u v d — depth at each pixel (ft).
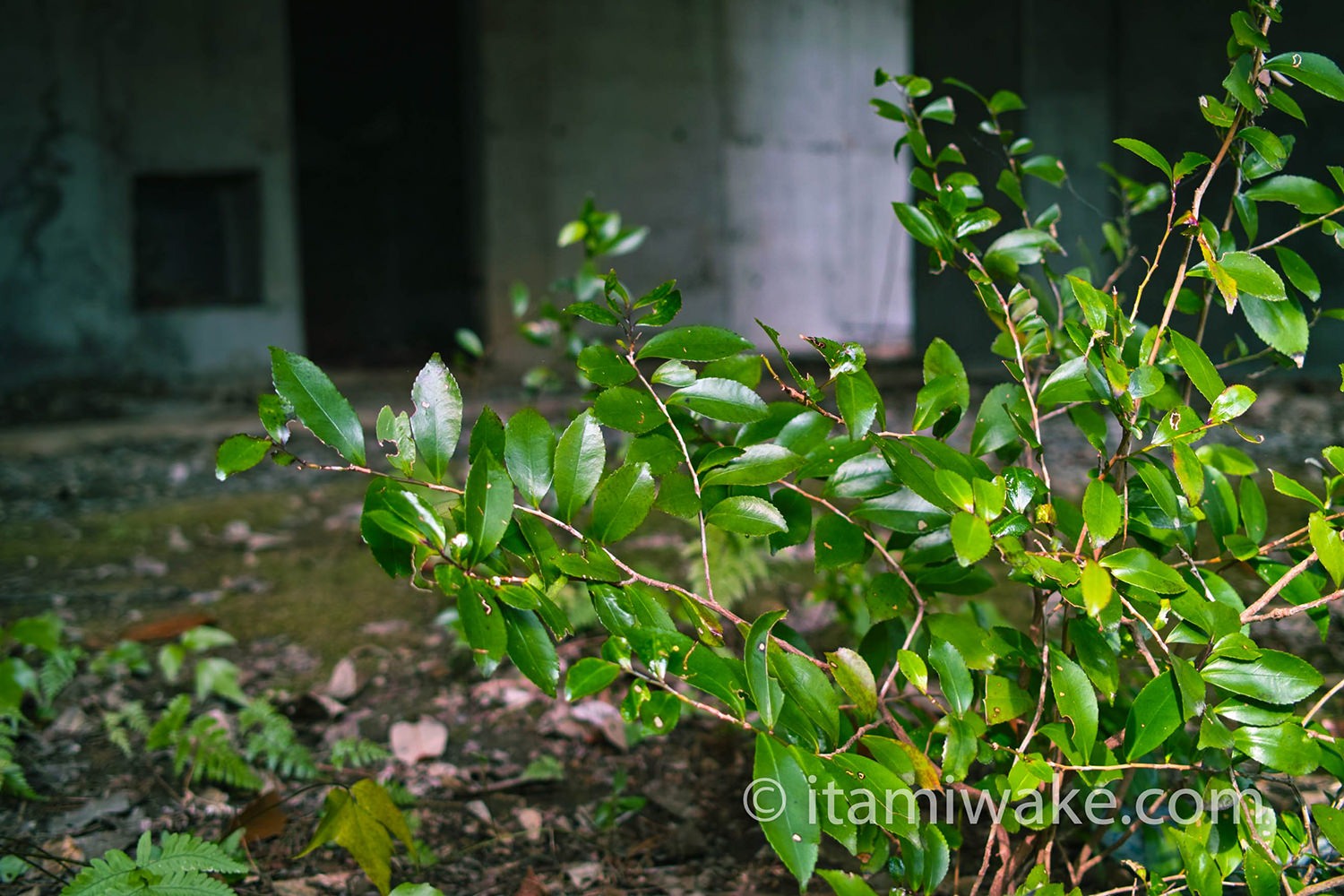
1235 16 2.18
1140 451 2.19
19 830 3.36
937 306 17.13
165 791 3.61
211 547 7.34
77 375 17.21
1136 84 14.70
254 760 3.82
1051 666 2.23
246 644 5.19
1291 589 2.40
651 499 2.18
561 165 20.74
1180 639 2.29
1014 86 15.29
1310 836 2.33
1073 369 2.30
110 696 4.43
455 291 24.61
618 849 3.35
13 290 16.72
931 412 2.34
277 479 9.84
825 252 26.03
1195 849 2.19
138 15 17.30
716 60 22.88
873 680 2.15
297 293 18.95
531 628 2.06
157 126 17.62
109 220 17.35
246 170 18.39
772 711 2.02
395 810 2.51
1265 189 2.29
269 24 18.33
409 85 24.34
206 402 15.83
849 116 26.37
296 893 3.04
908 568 2.51
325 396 2.08
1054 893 2.28
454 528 2.10
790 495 2.43
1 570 6.72
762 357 2.40
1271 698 2.11
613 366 2.25
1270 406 10.85
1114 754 2.30
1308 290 2.29
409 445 2.11
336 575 6.49
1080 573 2.08
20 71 16.53
